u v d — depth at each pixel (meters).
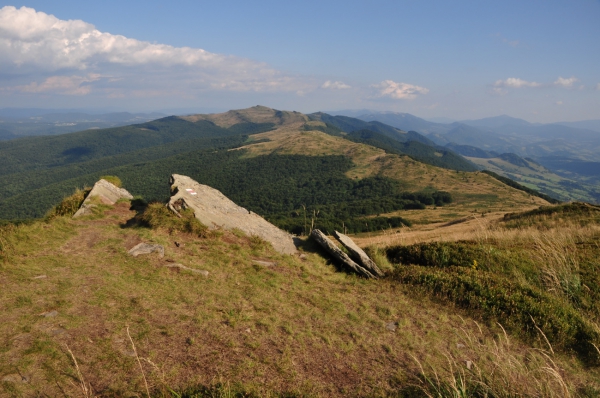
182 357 5.55
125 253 9.59
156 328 6.30
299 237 13.88
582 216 27.86
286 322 7.22
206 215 12.54
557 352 6.88
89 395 4.43
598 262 11.12
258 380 5.21
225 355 5.76
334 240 13.06
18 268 8.00
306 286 9.43
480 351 6.68
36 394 4.34
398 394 5.22
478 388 5.39
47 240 10.12
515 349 6.92
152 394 4.62
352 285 10.09
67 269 8.32
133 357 5.36
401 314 8.26
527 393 5.31
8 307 6.27
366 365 6.00
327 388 5.27
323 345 6.51
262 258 10.99
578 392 5.55
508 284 9.61
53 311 6.32
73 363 5.02
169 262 9.43
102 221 12.79
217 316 7.05
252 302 7.92
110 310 6.67
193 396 4.61
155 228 11.40
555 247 12.65
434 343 6.93
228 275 9.31
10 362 4.82
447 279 9.88
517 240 15.06
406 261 12.86
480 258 11.88
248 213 15.00
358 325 7.49
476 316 8.33
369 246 13.09
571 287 9.62
